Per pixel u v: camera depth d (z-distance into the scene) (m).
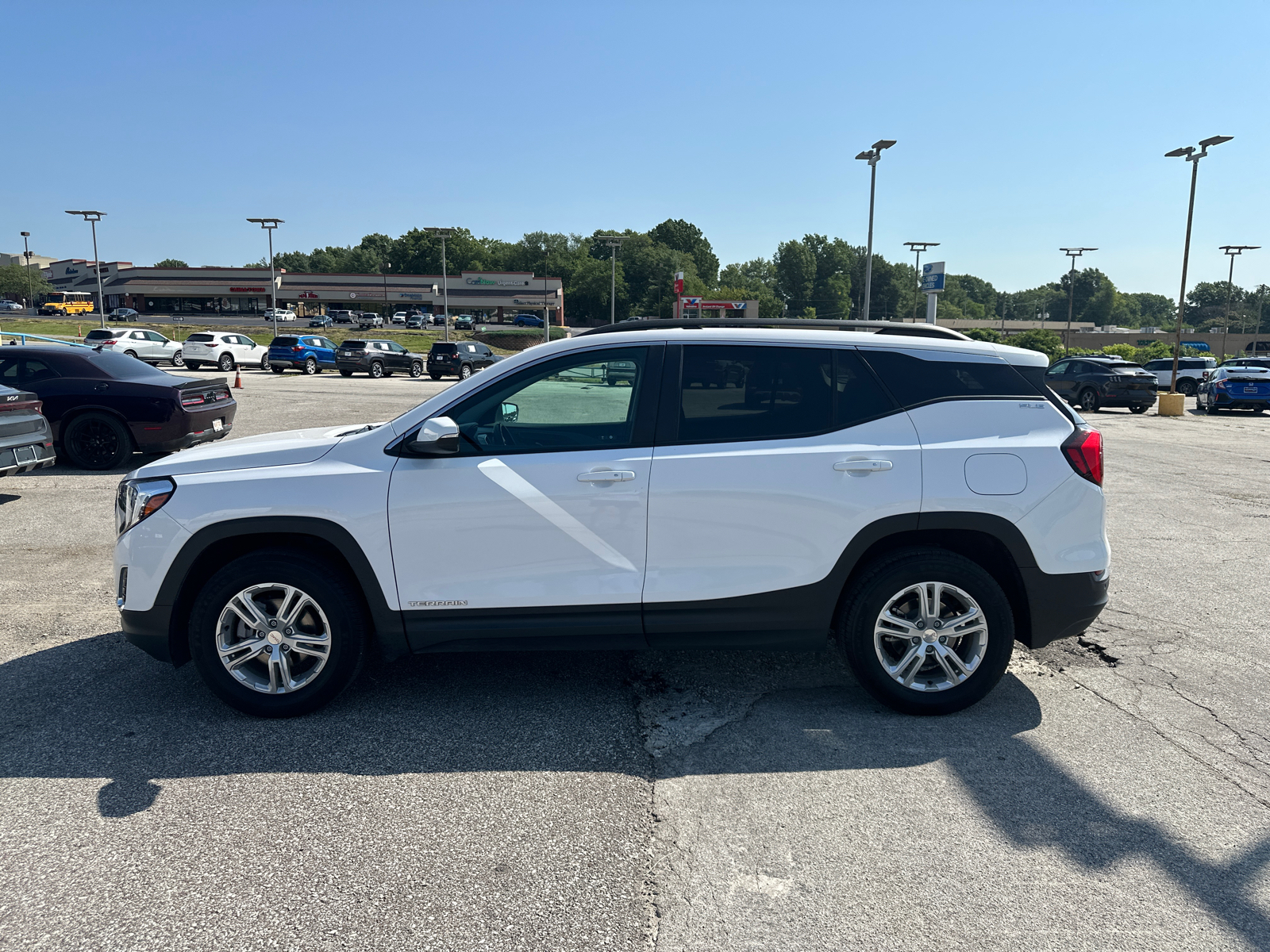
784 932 2.29
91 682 4.02
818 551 3.52
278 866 2.57
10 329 59.19
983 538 3.66
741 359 3.61
